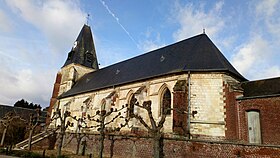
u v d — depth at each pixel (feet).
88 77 139.23
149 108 52.60
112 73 114.52
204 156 42.09
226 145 40.09
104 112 72.84
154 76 78.23
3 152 70.03
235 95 60.64
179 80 67.56
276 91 55.98
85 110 107.76
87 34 167.22
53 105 146.51
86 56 156.97
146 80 82.33
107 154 62.34
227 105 61.41
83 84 132.36
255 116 57.47
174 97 63.82
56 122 129.90
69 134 82.58
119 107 90.02
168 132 67.15
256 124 56.75
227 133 59.06
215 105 63.00
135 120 75.66
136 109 77.15
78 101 120.26
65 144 82.89
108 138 64.03
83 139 73.77
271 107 54.49
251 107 57.67
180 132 59.36
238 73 72.08
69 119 119.14
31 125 96.78
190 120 63.10
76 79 147.95
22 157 61.46
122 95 91.50
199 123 62.49
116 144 60.64
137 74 90.99
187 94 65.51
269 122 53.88
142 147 53.06
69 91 137.39
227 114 60.64
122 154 57.77
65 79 150.10
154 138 47.96
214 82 65.46
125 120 76.74
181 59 77.05
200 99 64.85
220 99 63.21
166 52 90.74
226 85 63.21
